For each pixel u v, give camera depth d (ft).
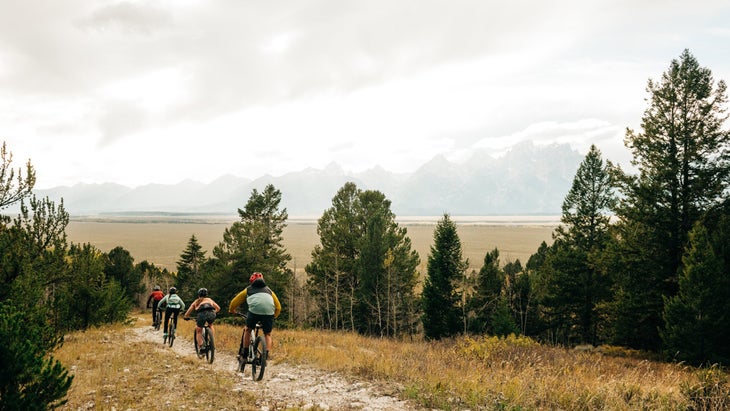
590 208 109.81
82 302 62.08
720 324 57.88
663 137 76.13
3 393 14.75
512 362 37.19
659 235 74.74
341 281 132.67
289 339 49.98
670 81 75.20
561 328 125.49
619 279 81.35
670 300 63.93
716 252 61.26
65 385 16.17
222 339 48.39
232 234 120.57
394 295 122.21
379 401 22.43
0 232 37.17
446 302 120.88
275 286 119.24
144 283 223.30
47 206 52.80
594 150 110.01
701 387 22.98
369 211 131.95
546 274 113.70
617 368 44.06
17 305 31.09
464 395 23.40
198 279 185.68
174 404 21.77
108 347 41.96
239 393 24.08
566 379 28.32
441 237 121.90
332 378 28.09
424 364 32.40
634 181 78.43
